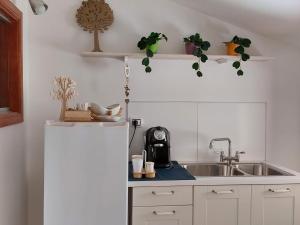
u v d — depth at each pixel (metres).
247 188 2.30
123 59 2.77
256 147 2.95
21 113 2.37
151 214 2.21
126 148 2.00
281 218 2.34
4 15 2.13
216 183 2.26
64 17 2.70
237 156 2.82
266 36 2.93
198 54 2.59
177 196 2.23
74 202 1.97
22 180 2.50
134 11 2.78
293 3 2.12
